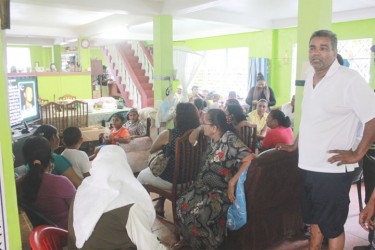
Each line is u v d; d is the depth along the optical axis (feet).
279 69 25.34
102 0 15.92
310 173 5.81
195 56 19.83
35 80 13.09
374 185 7.75
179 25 26.09
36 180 5.72
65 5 15.31
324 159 5.58
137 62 27.78
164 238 9.00
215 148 7.88
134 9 17.01
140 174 9.84
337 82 5.29
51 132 8.59
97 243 4.34
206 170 7.88
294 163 7.86
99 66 31.73
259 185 7.30
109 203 4.39
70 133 8.41
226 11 20.57
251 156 7.34
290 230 8.63
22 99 11.80
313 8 9.91
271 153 7.53
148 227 4.43
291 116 15.08
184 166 8.73
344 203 5.69
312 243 6.42
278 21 23.58
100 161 4.71
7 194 2.75
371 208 4.86
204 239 7.64
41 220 5.56
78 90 24.86
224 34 29.19
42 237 4.26
